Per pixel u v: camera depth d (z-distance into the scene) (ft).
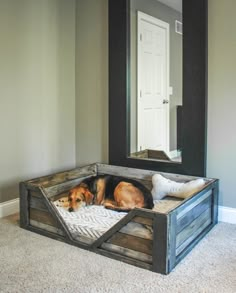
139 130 11.18
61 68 11.98
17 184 10.88
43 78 11.41
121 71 11.18
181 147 10.41
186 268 7.34
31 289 6.54
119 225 7.61
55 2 11.55
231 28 9.48
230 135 9.80
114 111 11.46
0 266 7.38
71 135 12.61
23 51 10.69
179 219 7.54
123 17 10.99
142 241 7.37
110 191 10.50
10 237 8.82
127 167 11.39
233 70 9.55
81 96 12.43
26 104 10.94
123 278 6.94
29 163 11.21
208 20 9.75
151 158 11.04
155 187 10.30
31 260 7.64
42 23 11.21
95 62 11.97
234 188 9.89
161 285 6.70
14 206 10.77
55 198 10.51
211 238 8.84
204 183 9.61
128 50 11.08
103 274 7.09
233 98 9.64
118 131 11.46
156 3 10.50
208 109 10.01
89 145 12.45
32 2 10.84
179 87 10.25
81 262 7.57
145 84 10.90
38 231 9.06
